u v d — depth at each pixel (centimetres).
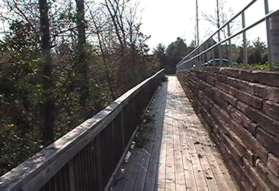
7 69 704
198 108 1309
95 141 454
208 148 844
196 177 637
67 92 994
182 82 2802
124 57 1919
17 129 730
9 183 214
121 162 688
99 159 478
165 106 1688
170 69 6738
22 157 718
